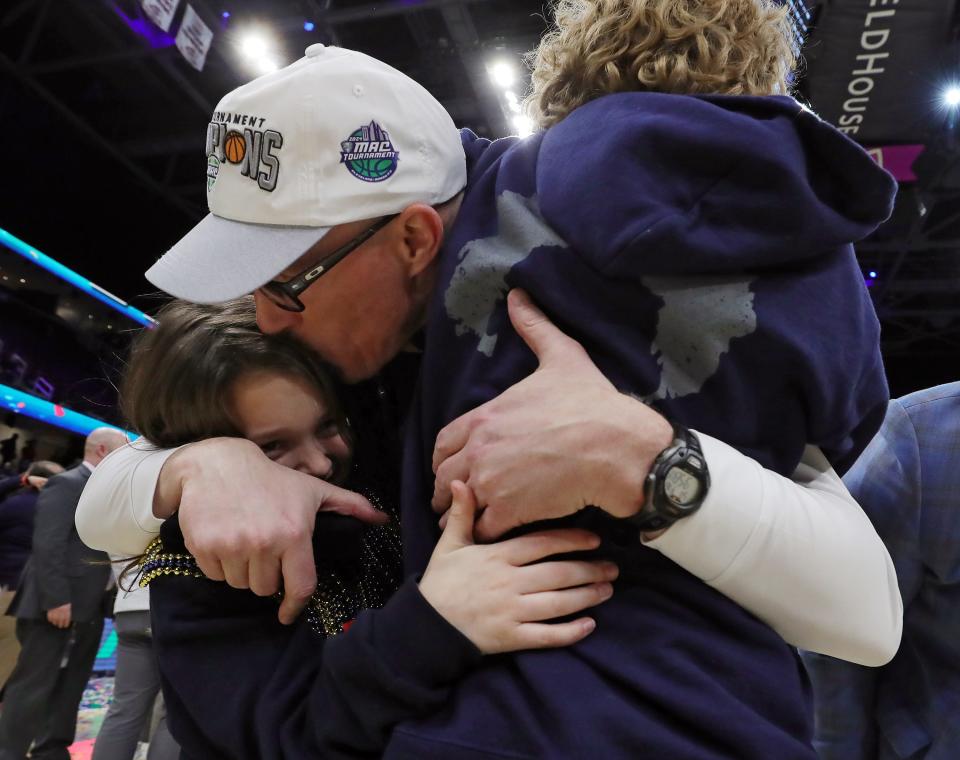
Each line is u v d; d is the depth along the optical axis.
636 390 0.61
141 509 0.73
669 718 0.52
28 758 2.90
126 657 2.62
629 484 0.55
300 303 0.71
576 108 0.75
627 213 0.60
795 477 0.67
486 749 0.52
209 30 4.45
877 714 1.15
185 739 0.70
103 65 5.75
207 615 0.72
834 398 0.62
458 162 0.78
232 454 0.71
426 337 0.69
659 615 0.57
